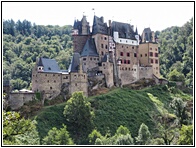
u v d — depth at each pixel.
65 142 89.31
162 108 127.19
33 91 116.88
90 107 109.06
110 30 144.75
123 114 115.75
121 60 143.38
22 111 108.62
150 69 151.25
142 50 156.88
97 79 129.88
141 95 133.12
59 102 116.69
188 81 171.38
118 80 139.50
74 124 105.44
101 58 138.50
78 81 121.19
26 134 69.88
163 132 103.25
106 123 109.88
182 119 115.94
